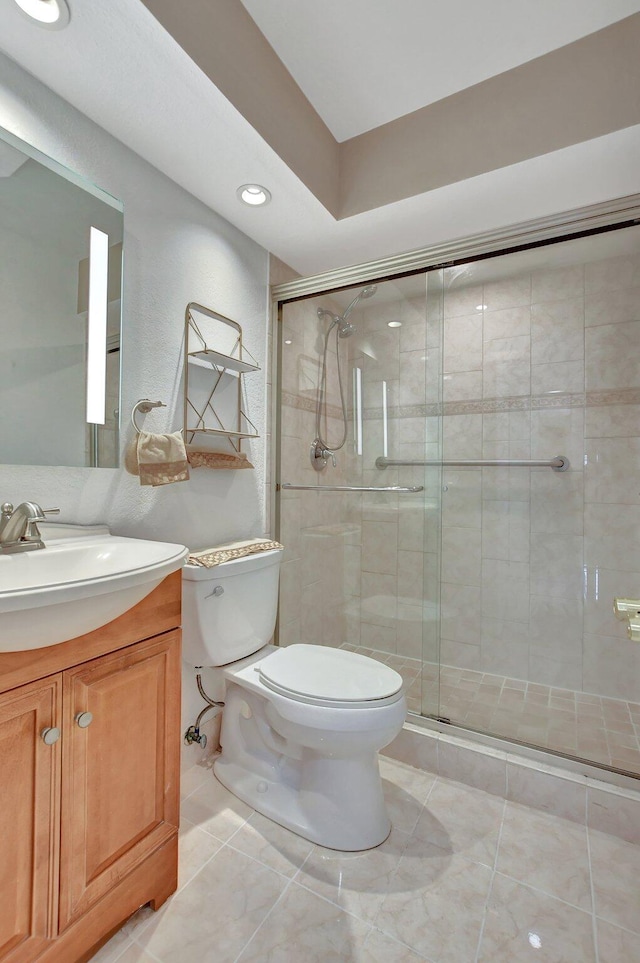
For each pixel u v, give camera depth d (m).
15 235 1.09
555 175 1.48
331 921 1.06
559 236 1.58
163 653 1.08
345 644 2.14
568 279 2.00
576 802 1.41
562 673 2.05
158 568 0.91
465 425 2.24
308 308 2.07
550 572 2.09
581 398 2.03
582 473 2.04
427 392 1.99
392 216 1.73
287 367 2.07
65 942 0.87
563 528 2.07
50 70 1.10
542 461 2.10
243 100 1.23
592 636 2.01
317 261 2.10
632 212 1.44
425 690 1.90
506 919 1.07
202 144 1.34
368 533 2.12
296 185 1.53
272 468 2.04
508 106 1.44
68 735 0.87
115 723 0.97
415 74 1.44
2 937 0.77
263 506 1.98
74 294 1.21
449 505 2.26
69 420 1.20
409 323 2.00
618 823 1.35
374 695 1.25
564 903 1.12
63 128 1.18
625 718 1.79
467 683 2.09
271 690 1.34
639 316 1.90
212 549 1.57
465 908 1.10
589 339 2.00
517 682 2.10
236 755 1.56
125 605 0.89
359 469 2.12
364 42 1.33
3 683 0.77
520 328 2.12
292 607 2.12
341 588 2.15
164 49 1.04
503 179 1.50
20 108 1.09
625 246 1.66
